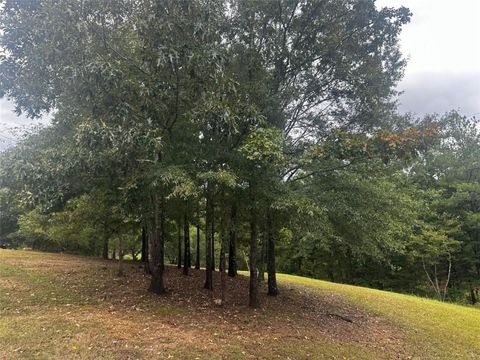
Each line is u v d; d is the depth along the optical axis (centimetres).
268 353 656
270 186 823
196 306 945
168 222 1745
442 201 2580
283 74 1109
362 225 917
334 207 855
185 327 747
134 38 792
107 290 1059
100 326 690
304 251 2023
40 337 608
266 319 904
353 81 1102
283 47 1100
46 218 1562
